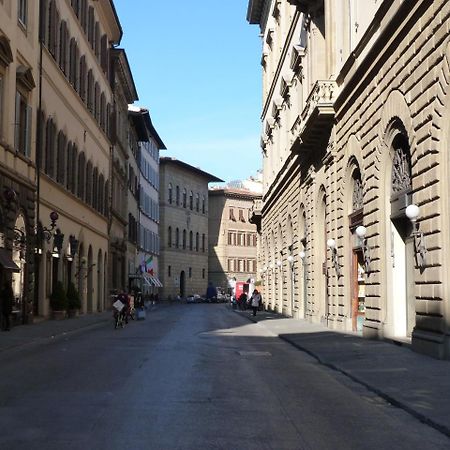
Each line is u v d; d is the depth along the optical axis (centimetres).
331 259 2889
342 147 2655
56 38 3609
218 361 1730
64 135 3847
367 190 2242
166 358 1781
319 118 2794
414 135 1739
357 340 2223
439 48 1557
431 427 928
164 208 9881
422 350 1728
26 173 3067
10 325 2709
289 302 4491
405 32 1798
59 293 3628
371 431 905
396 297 2084
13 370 1516
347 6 2644
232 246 11631
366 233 2258
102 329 3175
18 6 2925
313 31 3284
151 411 1014
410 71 1766
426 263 1678
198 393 1191
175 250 10144
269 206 5891
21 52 2962
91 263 4750
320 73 3228
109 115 5481
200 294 10919
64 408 1035
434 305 1645
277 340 2511
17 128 2930
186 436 850
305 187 3634
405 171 1933
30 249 3092
